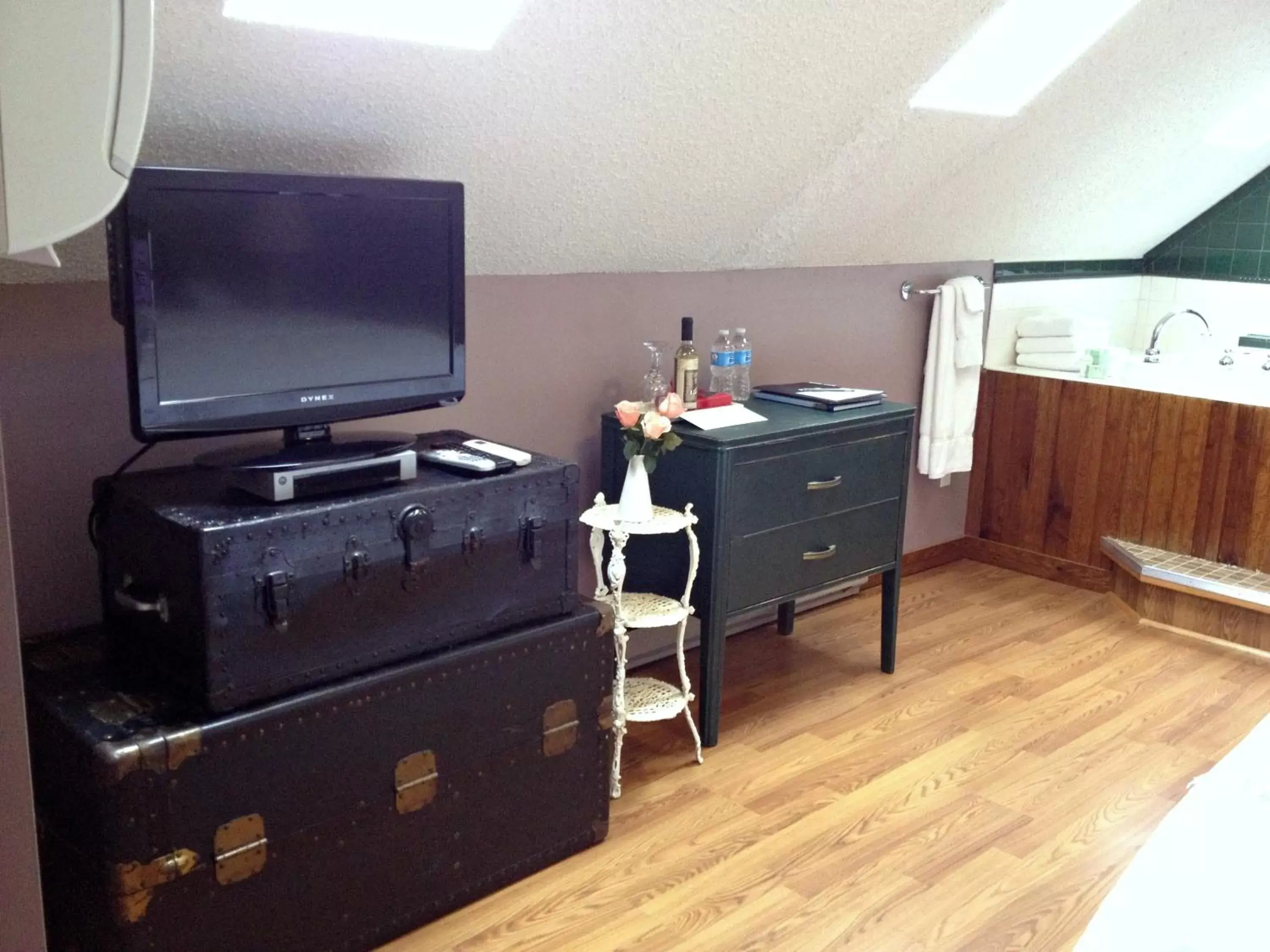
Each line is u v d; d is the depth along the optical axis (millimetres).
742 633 3617
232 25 1735
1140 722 3016
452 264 2172
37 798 1813
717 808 2535
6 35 1122
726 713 3018
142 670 1923
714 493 2686
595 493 3119
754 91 2506
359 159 2189
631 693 2703
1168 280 5129
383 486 1999
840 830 2447
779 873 2283
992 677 3301
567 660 2234
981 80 3205
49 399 2066
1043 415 4203
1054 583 4219
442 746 2045
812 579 2994
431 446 2273
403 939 2055
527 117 2248
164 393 1802
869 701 3117
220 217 1818
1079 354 4285
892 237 3656
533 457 2279
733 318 3371
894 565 3230
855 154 3004
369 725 1926
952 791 2625
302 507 1846
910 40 2602
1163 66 3383
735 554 2764
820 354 3691
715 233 3062
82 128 1164
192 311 1812
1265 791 1384
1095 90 3332
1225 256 4918
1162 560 3834
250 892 1816
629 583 2953
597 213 2695
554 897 2191
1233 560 3771
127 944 1684
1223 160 4426
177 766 1688
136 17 1157
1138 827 2480
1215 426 3758
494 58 2037
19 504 2059
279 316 1926
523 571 2166
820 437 2900
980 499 4445
